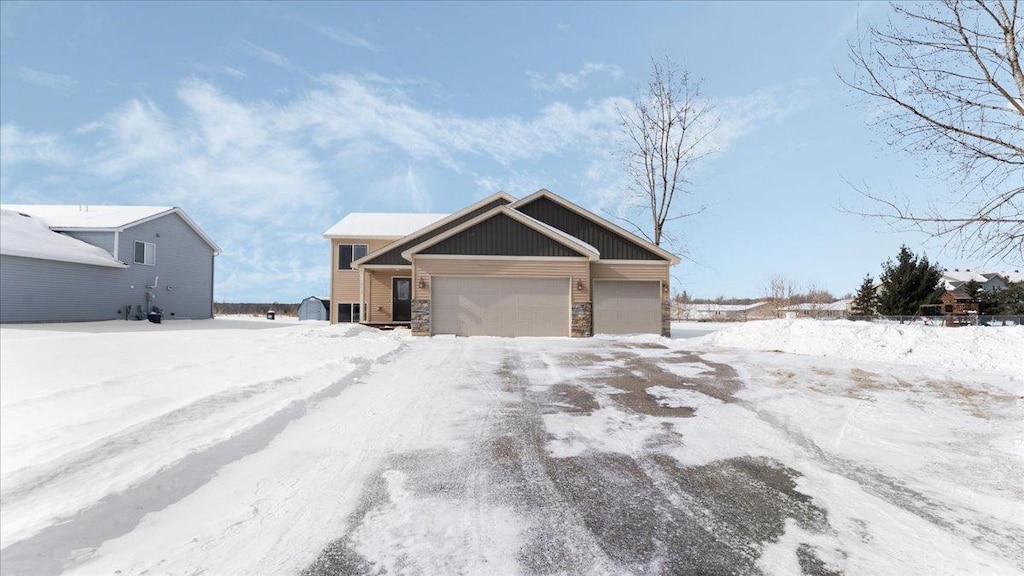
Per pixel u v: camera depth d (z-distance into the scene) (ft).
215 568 8.30
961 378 26.03
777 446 15.12
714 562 8.71
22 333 45.19
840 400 21.12
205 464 12.28
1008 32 24.40
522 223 53.16
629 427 16.99
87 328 55.42
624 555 8.90
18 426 14.05
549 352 37.19
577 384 24.38
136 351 30.81
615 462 13.65
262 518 10.09
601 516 10.43
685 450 14.69
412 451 14.24
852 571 8.47
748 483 12.28
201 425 14.56
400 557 8.73
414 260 52.06
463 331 51.98
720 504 11.08
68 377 21.49
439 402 20.11
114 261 69.72
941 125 25.58
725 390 23.13
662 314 55.93
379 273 75.97
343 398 20.36
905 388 23.61
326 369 24.57
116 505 9.86
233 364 25.46
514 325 52.37
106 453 12.00
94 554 8.52
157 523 9.67
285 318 114.93
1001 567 8.63
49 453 11.87
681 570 8.45
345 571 8.27
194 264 90.84
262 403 17.54
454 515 10.37
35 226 69.46
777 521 10.30
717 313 132.67
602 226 57.47
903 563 8.74
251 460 13.20
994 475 12.88
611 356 34.99
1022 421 17.90
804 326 41.55
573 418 18.08
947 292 97.04
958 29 25.17
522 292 52.70
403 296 75.92
